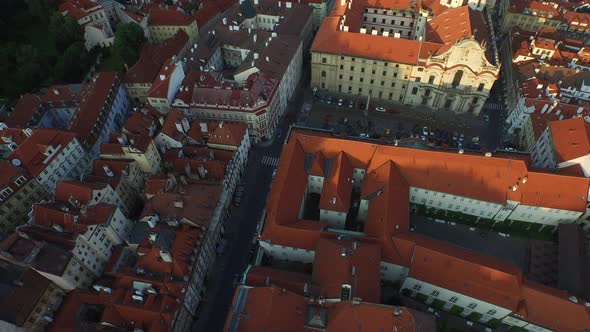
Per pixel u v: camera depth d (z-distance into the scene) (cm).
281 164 10831
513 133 13650
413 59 13675
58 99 13475
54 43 16200
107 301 8356
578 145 10419
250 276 8319
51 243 8575
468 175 10088
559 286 9250
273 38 14838
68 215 8894
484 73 12950
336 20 14950
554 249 10331
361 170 10906
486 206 10225
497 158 10012
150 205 9938
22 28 17012
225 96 12638
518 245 10462
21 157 10356
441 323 9012
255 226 11031
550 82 13950
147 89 14562
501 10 19400
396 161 10425
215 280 9912
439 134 13688
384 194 9719
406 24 17175
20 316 7581
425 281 8519
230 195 11394
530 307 8075
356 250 8256
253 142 13412
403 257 8725
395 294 9469
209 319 9238
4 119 13775
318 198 11462
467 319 9088
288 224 9362
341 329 7219
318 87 15762
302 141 11019
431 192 10381
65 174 11350
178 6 18712
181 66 13775
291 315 7381
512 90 14350
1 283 8000
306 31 17238
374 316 7131
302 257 9581
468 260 8219
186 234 8994
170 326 7894
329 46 14325
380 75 14475
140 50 16238
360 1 17012
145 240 9019
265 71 13538
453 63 13088
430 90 14238
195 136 12081
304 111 14812
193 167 10969
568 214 9906
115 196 10256
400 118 14438
